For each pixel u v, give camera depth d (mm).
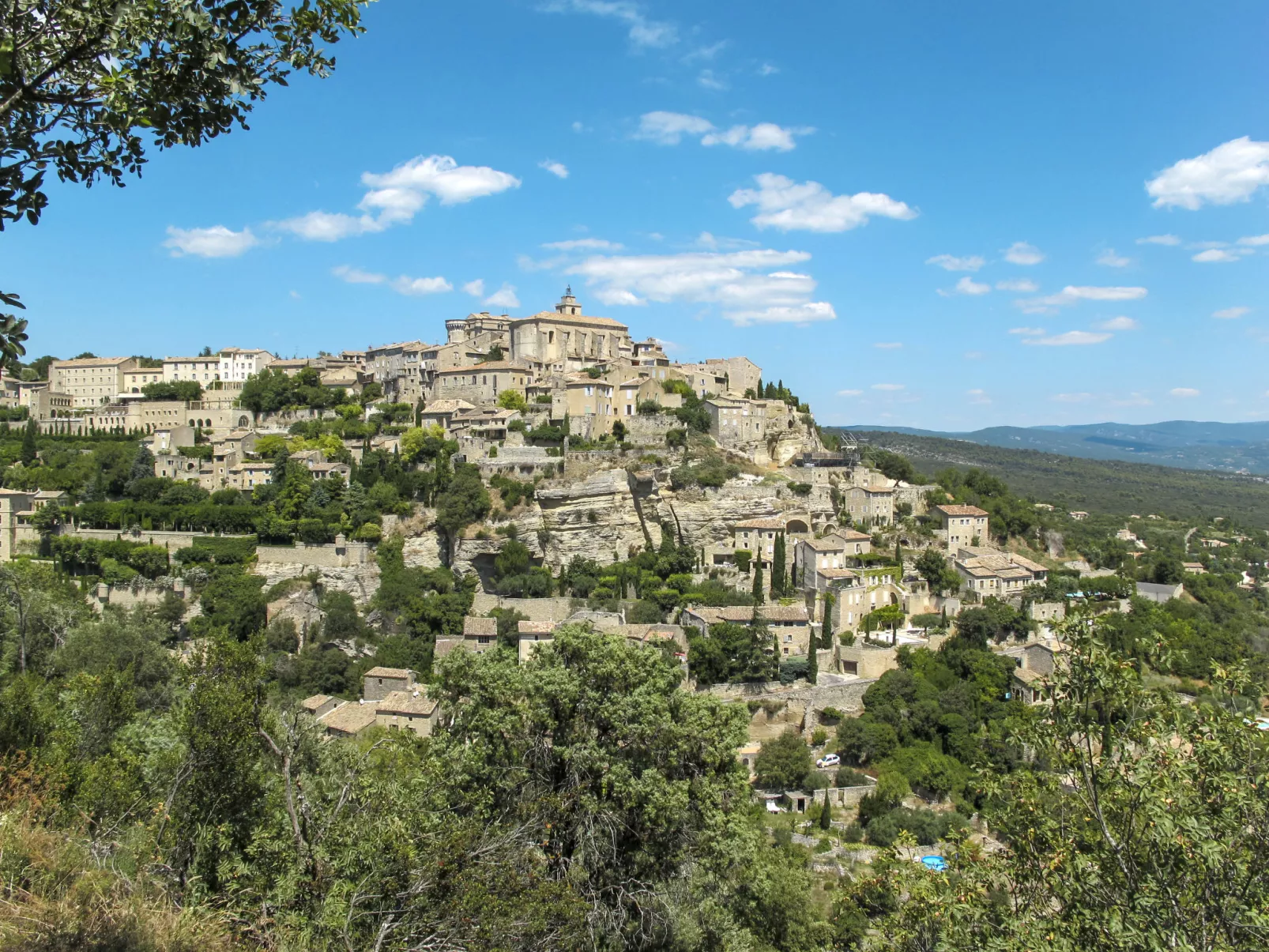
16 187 16422
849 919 49969
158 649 84688
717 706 40375
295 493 142125
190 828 29438
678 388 171875
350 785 32812
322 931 24703
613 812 34188
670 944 32688
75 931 19922
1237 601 157875
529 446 149125
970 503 167000
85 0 15766
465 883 25125
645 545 145375
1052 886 26250
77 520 144500
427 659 118375
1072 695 25766
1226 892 22188
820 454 166625
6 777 31625
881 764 97812
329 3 18125
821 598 126125
